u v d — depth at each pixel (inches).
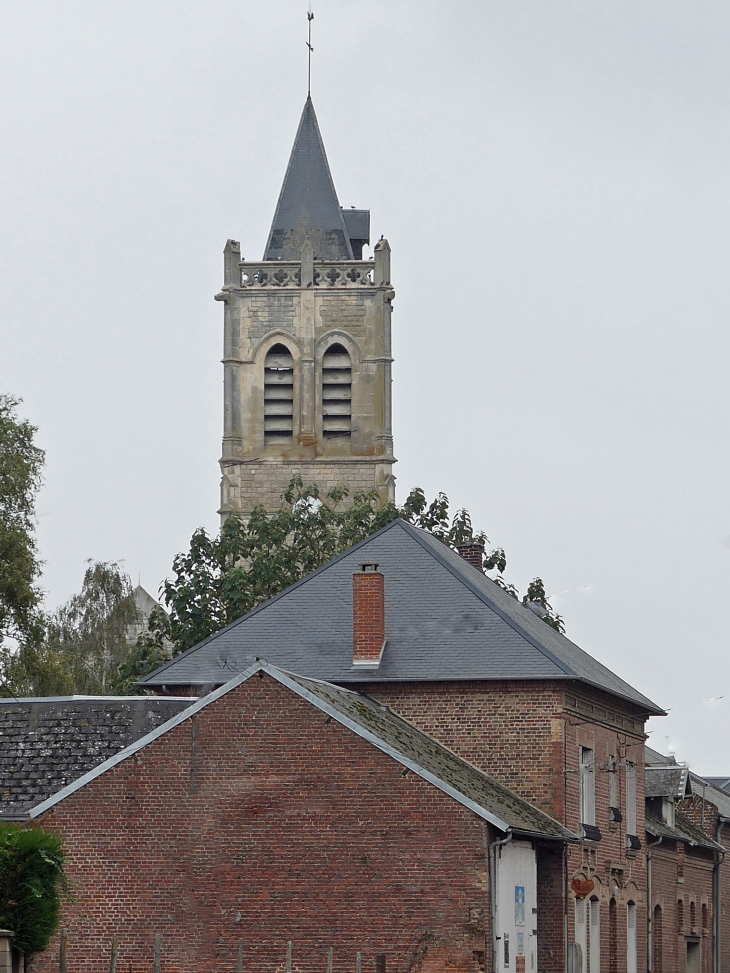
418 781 2118.6
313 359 5546.3
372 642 2527.1
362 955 2100.1
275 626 2637.8
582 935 2511.1
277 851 2135.8
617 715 2783.0
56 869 1710.1
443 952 2081.7
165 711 2445.9
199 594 4092.0
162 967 2126.0
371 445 5536.4
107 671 4303.6
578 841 2394.2
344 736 2143.2
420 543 2731.3
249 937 2122.3
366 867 2114.9
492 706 2475.4
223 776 2160.4
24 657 3425.2
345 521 4335.6
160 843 2154.3
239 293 5565.9
